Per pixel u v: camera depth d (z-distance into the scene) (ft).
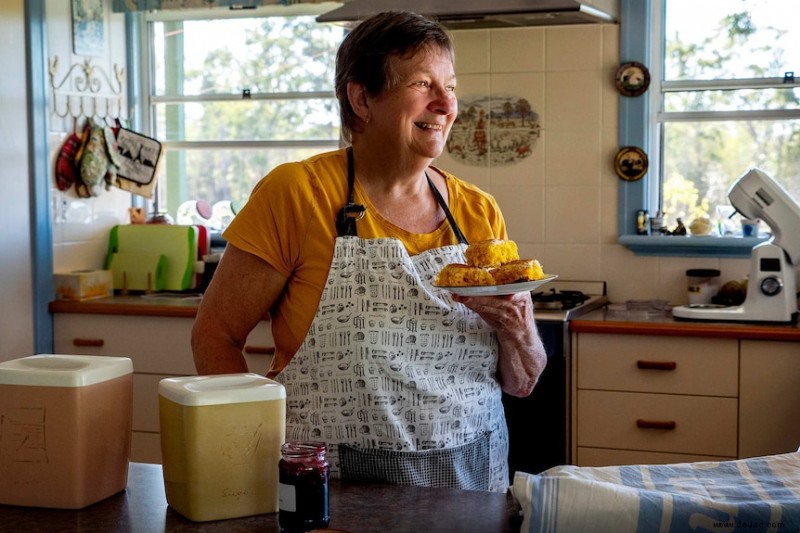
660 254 11.96
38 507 4.53
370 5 10.71
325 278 5.56
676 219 12.16
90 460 4.53
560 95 12.12
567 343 10.44
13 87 12.01
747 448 10.12
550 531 3.88
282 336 5.74
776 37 11.68
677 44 12.00
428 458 5.50
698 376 10.21
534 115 12.22
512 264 5.33
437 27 5.59
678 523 3.82
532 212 12.35
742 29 11.77
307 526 4.17
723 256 11.75
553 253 12.33
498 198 12.44
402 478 5.45
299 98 13.52
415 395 5.50
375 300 5.50
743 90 11.82
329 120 13.47
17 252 12.09
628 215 12.02
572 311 10.68
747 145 11.87
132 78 14.01
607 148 12.04
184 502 4.35
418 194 5.90
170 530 4.24
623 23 11.84
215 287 5.74
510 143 12.33
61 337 12.34
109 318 12.09
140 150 13.66
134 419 12.03
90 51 13.24
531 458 10.53
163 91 14.11
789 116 11.66
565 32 12.03
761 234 11.89
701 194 12.09
